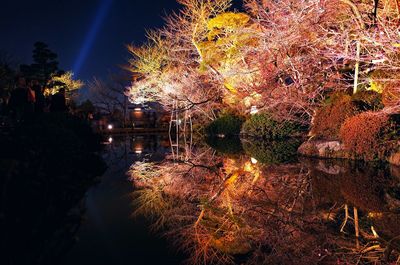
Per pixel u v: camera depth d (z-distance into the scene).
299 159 11.95
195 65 25.77
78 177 7.51
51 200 5.03
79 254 3.71
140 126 35.56
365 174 8.81
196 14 24.30
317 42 15.66
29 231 3.92
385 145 10.20
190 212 6.02
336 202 6.30
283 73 16.12
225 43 21.41
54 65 26.31
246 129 21.34
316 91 15.30
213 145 17.77
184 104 24.81
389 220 5.29
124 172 9.88
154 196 7.11
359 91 12.95
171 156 13.57
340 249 4.28
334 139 11.94
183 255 4.10
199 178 9.07
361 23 12.09
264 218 5.57
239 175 9.34
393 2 13.13
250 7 20.84
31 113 8.64
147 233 4.77
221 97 24.45
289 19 15.52
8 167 4.04
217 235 4.89
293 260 4.05
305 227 5.09
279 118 17.89
